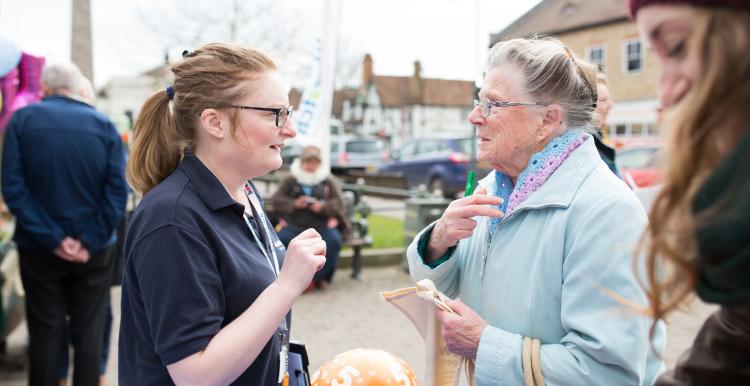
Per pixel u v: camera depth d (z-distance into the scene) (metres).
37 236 3.60
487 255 1.84
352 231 7.61
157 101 1.73
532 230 1.74
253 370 1.64
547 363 1.60
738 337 0.95
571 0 24.19
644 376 1.66
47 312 3.75
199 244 1.52
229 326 1.51
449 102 49.44
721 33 0.86
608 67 22.67
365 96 48.41
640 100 21.75
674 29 0.91
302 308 6.16
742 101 0.86
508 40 1.87
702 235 0.87
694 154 0.89
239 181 1.71
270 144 1.65
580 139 1.77
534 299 1.69
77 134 3.69
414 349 5.02
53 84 3.77
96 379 3.91
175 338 1.45
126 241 1.60
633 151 8.88
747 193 0.84
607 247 1.57
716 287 0.89
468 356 1.74
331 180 6.87
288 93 1.72
